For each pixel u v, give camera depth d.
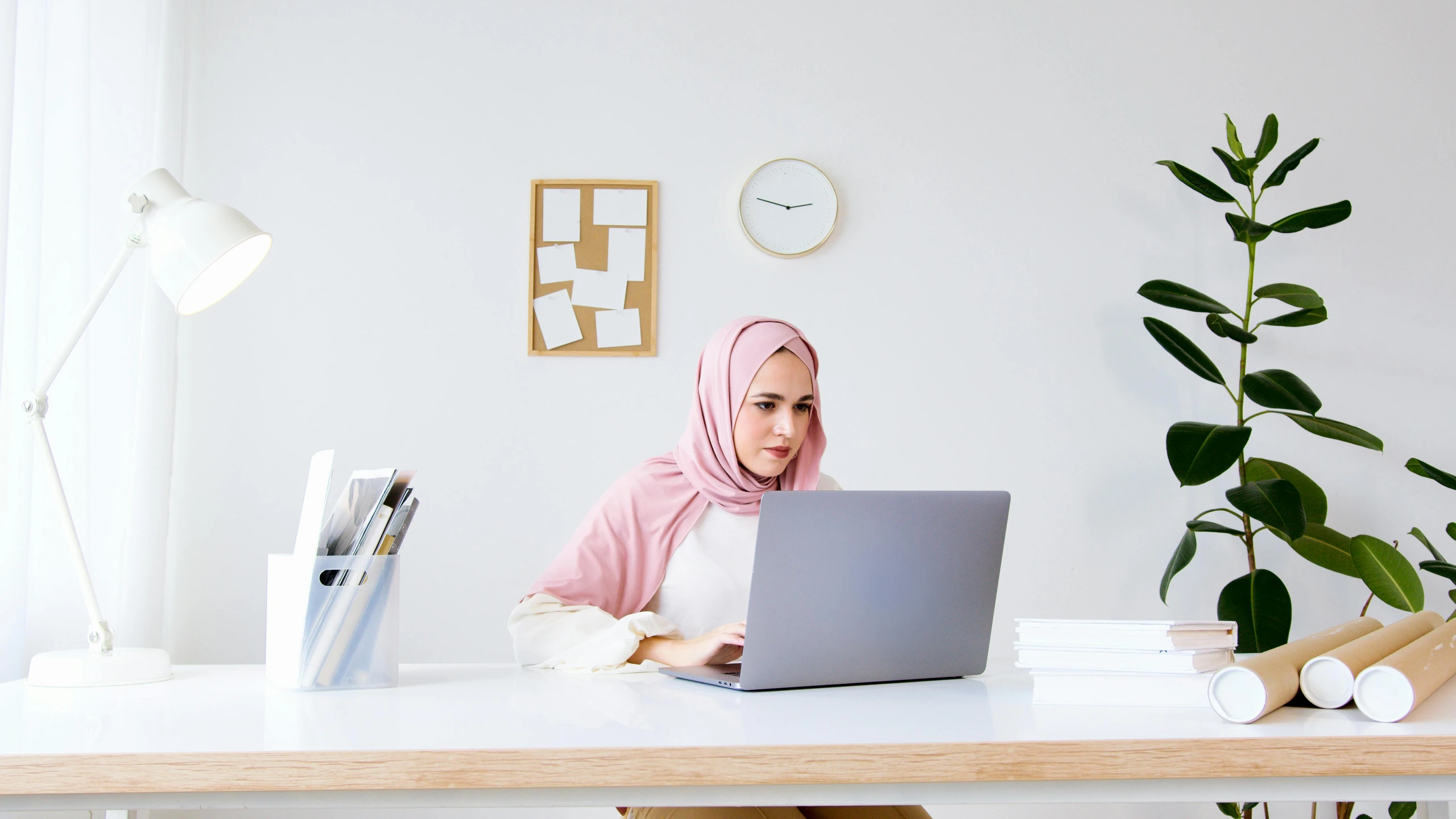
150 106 2.28
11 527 1.73
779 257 2.63
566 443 2.57
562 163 2.63
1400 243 2.72
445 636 2.51
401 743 0.81
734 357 1.80
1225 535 2.64
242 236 1.24
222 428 2.50
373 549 1.16
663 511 1.79
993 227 2.68
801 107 2.67
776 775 0.78
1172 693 0.96
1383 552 2.24
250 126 2.56
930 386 2.64
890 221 2.67
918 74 2.70
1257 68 2.75
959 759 0.79
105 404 2.15
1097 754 0.79
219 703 1.04
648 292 2.61
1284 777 0.79
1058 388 2.66
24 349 1.76
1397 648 1.00
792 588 1.11
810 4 2.69
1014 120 2.71
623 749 0.78
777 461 1.80
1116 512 2.64
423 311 2.57
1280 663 0.90
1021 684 1.20
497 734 0.85
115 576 2.18
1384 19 2.78
